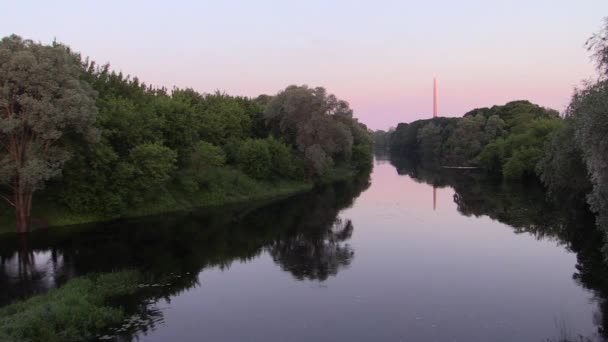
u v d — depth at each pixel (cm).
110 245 3148
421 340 1680
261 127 7600
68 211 3869
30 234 3403
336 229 3803
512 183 7019
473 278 2430
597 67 2031
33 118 3116
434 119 16438
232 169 6006
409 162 13650
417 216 4419
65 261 2728
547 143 4731
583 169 3722
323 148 6875
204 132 6156
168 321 1870
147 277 2464
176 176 4953
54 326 1705
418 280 2409
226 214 4500
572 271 2520
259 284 2364
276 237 3500
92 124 3672
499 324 1820
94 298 2011
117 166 3959
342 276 2495
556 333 1727
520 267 2620
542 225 3794
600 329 1755
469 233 3581
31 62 3058
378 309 1998
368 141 10625
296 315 1939
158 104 5225
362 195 6053
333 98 6969
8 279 2361
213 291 2250
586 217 4000
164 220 4106
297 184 6738
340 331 1769
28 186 3281
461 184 7250
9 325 1595
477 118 11362
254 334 1748
